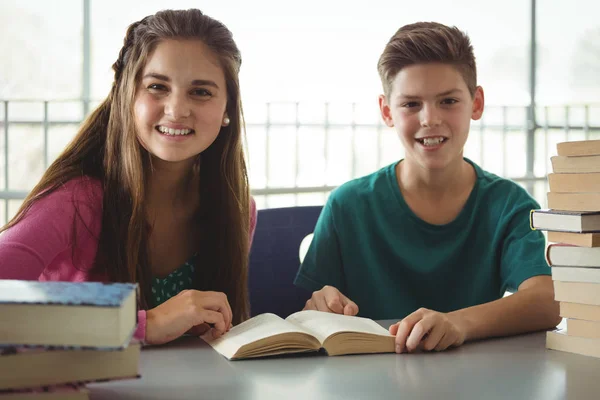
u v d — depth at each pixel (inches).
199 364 36.6
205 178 56.4
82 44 163.0
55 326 25.5
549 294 49.2
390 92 61.9
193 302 41.4
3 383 25.3
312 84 205.5
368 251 64.2
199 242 57.3
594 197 38.9
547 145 195.3
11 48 183.8
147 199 54.1
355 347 39.7
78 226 49.3
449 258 62.4
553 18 205.0
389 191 64.6
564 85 207.8
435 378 34.5
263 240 70.2
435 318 40.9
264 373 34.9
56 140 158.6
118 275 50.6
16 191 147.9
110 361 26.8
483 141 192.2
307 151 171.8
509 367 37.0
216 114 50.7
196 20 50.3
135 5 185.6
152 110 49.4
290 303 71.0
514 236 59.6
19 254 44.8
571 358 39.2
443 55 58.8
